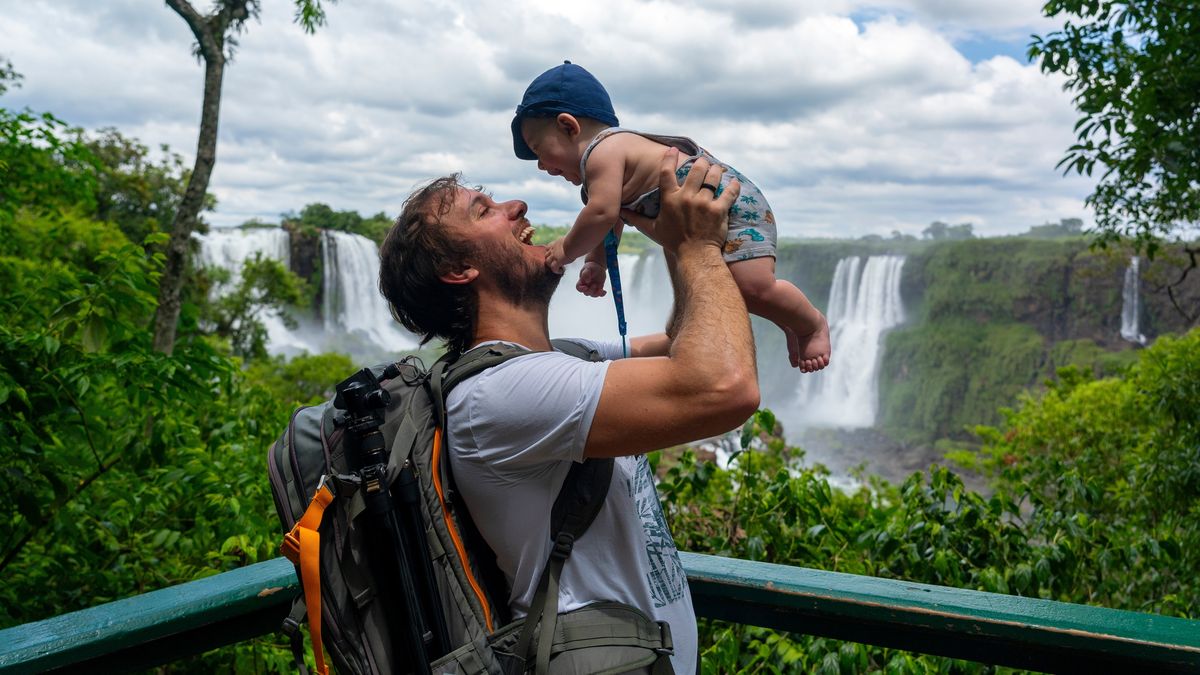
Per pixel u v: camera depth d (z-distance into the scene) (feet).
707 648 8.69
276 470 4.17
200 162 17.87
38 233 22.47
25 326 10.67
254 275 134.82
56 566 10.69
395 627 4.00
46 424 10.05
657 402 3.92
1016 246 259.39
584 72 5.95
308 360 99.40
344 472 3.99
